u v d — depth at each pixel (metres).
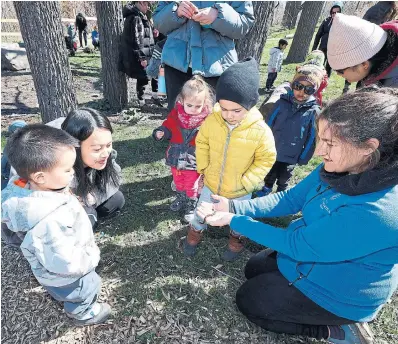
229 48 2.69
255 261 1.96
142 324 1.86
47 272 1.49
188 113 2.26
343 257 1.30
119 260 2.29
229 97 1.75
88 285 1.67
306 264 1.52
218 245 2.46
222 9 2.38
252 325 1.88
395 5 2.49
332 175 1.33
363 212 1.18
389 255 1.27
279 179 2.84
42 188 1.43
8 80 6.75
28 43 3.57
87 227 1.61
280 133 2.54
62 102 3.89
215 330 1.85
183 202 2.76
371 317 1.52
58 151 1.34
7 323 1.84
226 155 2.02
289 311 1.63
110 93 5.00
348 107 1.10
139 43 4.59
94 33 10.80
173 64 2.70
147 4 4.62
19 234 1.50
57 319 1.87
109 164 2.18
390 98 1.09
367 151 1.11
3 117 4.82
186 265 2.27
